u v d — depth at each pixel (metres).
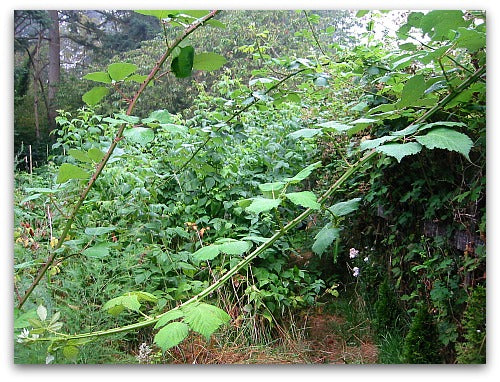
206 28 8.26
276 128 3.77
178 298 2.70
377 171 2.80
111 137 3.45
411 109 2.18
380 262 3.15
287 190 3.40
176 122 3.52
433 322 2.23
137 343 2.61
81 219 2.78
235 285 2.90
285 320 3.00
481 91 2.05
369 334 2.77
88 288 2.50
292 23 7.74
